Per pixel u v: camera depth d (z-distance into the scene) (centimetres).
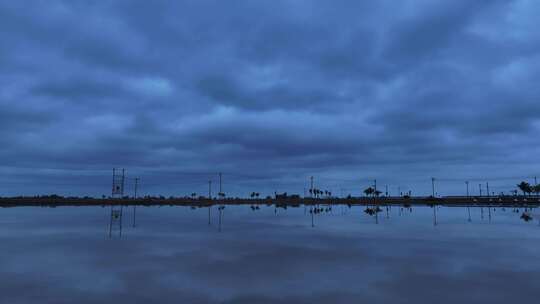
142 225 4328
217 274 1709
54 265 1927
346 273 1727
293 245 2644
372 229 3831
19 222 4684
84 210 8050
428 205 11294
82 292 1407
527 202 11862
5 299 1320
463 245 2623
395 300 1305
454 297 1338
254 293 1392
